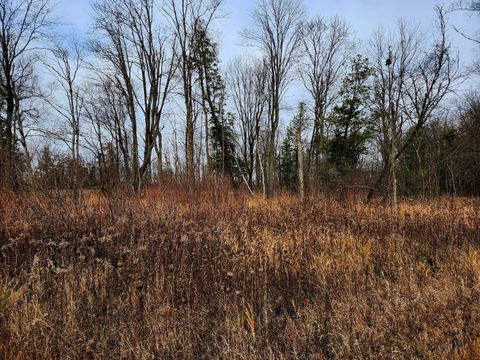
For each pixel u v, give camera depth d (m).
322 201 10.20
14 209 6.91
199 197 9.98
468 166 17.05
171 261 4.95
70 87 24.36
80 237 5.73
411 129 17.19
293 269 5.12
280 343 3.40
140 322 3.64
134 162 13.78
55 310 3.75
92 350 3.15
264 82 23.08
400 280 4.68
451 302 3.89
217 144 24.67
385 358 3.11
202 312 3.85
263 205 10.48
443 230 6.86
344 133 19.50
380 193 13.91
